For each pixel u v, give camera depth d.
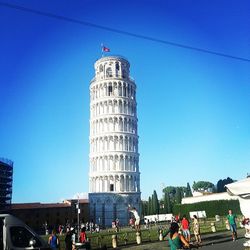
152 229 61.84
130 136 124.75
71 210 114.00
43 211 109.19
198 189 186.50
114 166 119.50
